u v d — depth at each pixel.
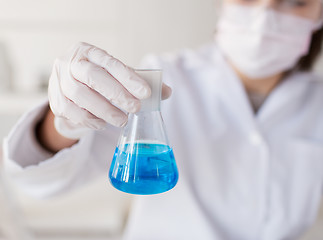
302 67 1.20
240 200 1.13
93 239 2.03
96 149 0.93
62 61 0.55
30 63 2.07
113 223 2.11
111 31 2.04
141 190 0.50
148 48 2.03
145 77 0.51
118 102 0.49
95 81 0.49
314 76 1.24
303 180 1.14
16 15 1.98
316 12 1.03
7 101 1.75
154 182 0.49
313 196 1.14
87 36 2.05
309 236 1.65
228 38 1.10
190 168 1.16
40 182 0.81
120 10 1.98
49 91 0.56
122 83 0.48
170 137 1.14
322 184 1.15
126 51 2.03
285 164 1.15
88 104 0.52
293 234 1.13
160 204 1.13
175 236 1.12
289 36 1.02
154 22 1.99
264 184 1.12
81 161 0.82
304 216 1.13
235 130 1.16
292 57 1.07
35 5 1.98
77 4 1.98
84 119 0.54
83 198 2.18
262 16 1.00
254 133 1.13
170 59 1.31
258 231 1.12
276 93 1.15
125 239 1.98
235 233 1.13
